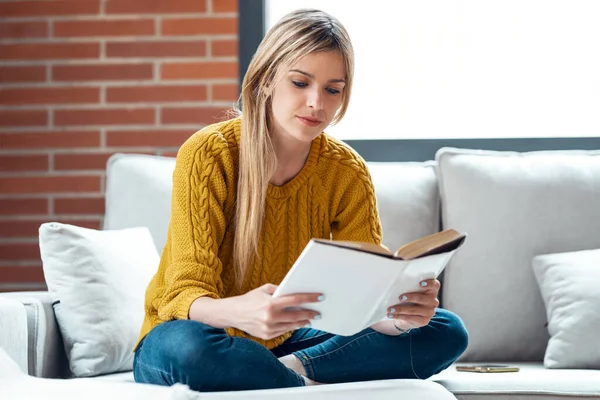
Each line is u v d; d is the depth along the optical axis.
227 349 1.96
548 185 3.17
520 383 2.30
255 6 3.86
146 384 1.90
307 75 2.12
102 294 2.71
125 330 2.71
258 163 2.21
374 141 3.79
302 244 2.33
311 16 2.17
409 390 1.93
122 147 3.89
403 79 3.89
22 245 3.89
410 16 3.89
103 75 3.89
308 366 2.18
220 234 2.24
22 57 3.91
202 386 1.95
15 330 2.36
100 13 3.90
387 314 2.06
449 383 2.31
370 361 2.19
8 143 3.91
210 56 3.87
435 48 3.88
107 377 2.60
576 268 2.92
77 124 3.89
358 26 3.91
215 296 2.10
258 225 2.24
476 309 3.08
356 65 3.91
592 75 3.83
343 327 1.97
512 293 3.08
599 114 3.83
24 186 3.90
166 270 2.21
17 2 3.92
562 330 2.82
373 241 2.40
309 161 2.35
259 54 2.21
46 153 3.90
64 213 3.89
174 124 3.87
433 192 3.29
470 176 3.20
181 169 2.24
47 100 3.90
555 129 3.84
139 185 3.21
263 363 1.98
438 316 2.29
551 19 3.84
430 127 3.88
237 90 3.86
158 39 3.89
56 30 3.90
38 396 1.90
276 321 1.89
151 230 3.16
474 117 3.87
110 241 2.86
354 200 2.41
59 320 2.71
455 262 3.13
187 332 1.98
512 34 3.85
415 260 1.87
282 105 2.15
